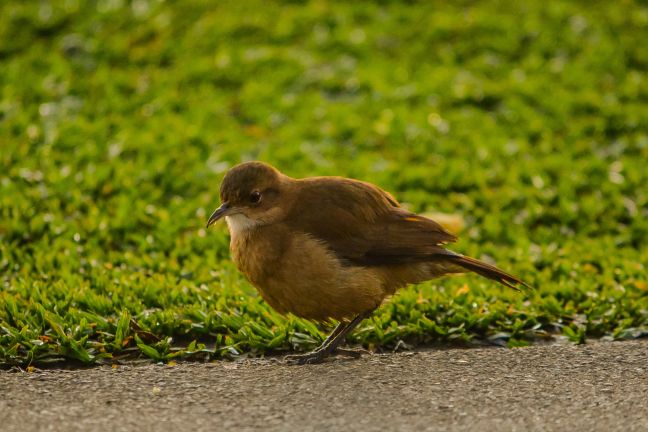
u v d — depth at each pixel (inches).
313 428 292.7
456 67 732.0
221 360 372.2
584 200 546.0
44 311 386.9
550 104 674.8
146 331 382.6
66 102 665.6
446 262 375.9
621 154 620.1
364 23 796.6
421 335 396.5
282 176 380.2
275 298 374.0
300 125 637.9
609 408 310.5
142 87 696.4
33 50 739.4
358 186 382.0
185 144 609.3
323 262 360.5
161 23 780.6
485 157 601.6
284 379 335.3
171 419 299.1
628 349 366.0
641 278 450.3
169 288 426.9
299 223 368.8
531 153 616.7
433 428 293.3
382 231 372.5
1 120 633.0
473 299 424.5
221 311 404.5
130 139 606.9
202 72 713.0
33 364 358.0
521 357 357.4
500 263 474.0
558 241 509.4
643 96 695.1
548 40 762.8
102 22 782.5
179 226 505.0
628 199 558.3
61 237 482.9
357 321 376.8
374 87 697.6
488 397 318.3
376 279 369.1
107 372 338.6
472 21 786.8
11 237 481.7
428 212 530.6
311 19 792.9
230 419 299.1
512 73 721.6
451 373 341.1
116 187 543.2
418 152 610.9
